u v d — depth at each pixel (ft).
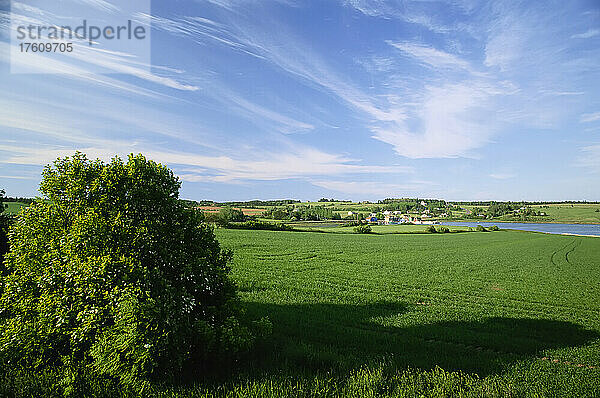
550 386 27.99
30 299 26.61
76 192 28.14
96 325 24.63
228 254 34.12
